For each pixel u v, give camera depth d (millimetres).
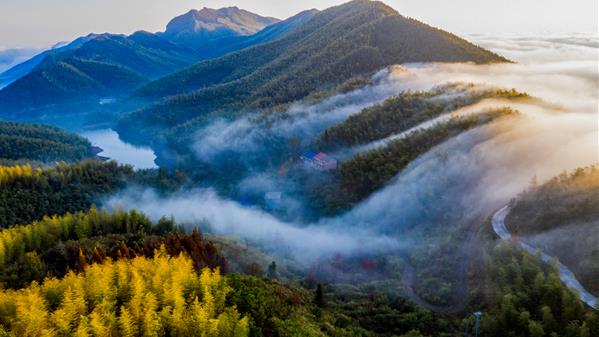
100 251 83438
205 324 48969
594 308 66875
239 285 61688
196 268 72438
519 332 65500
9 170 170000
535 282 70938
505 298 69188
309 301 78688
